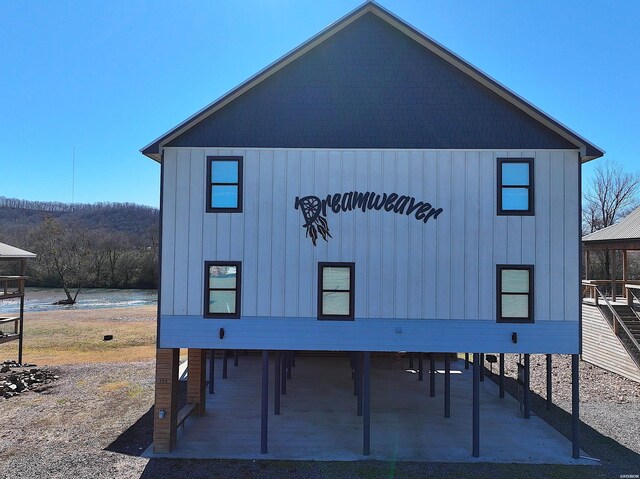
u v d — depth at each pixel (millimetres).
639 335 16719
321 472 9180
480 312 10117
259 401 14125
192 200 10367
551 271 10102
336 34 10695
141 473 9016
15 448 10195
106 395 14391
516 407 13703
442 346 10125
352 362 17156
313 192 10344
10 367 18016
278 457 9891
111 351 22531
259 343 10234
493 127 10359
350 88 10562
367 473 9148
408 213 10273
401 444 10695
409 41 10656
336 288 10281
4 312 38312
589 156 10164
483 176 10281
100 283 65062
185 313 10289
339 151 10391
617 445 10648
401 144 10352
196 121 10367
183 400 14328
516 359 20406
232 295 10320
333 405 13781
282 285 10266
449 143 10328
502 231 10180
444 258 10195
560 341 10047
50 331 28297
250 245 10305
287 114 10516
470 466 9516
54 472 8992
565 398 14422
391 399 14492
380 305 10195
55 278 61750
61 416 12367
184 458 9773
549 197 10164
